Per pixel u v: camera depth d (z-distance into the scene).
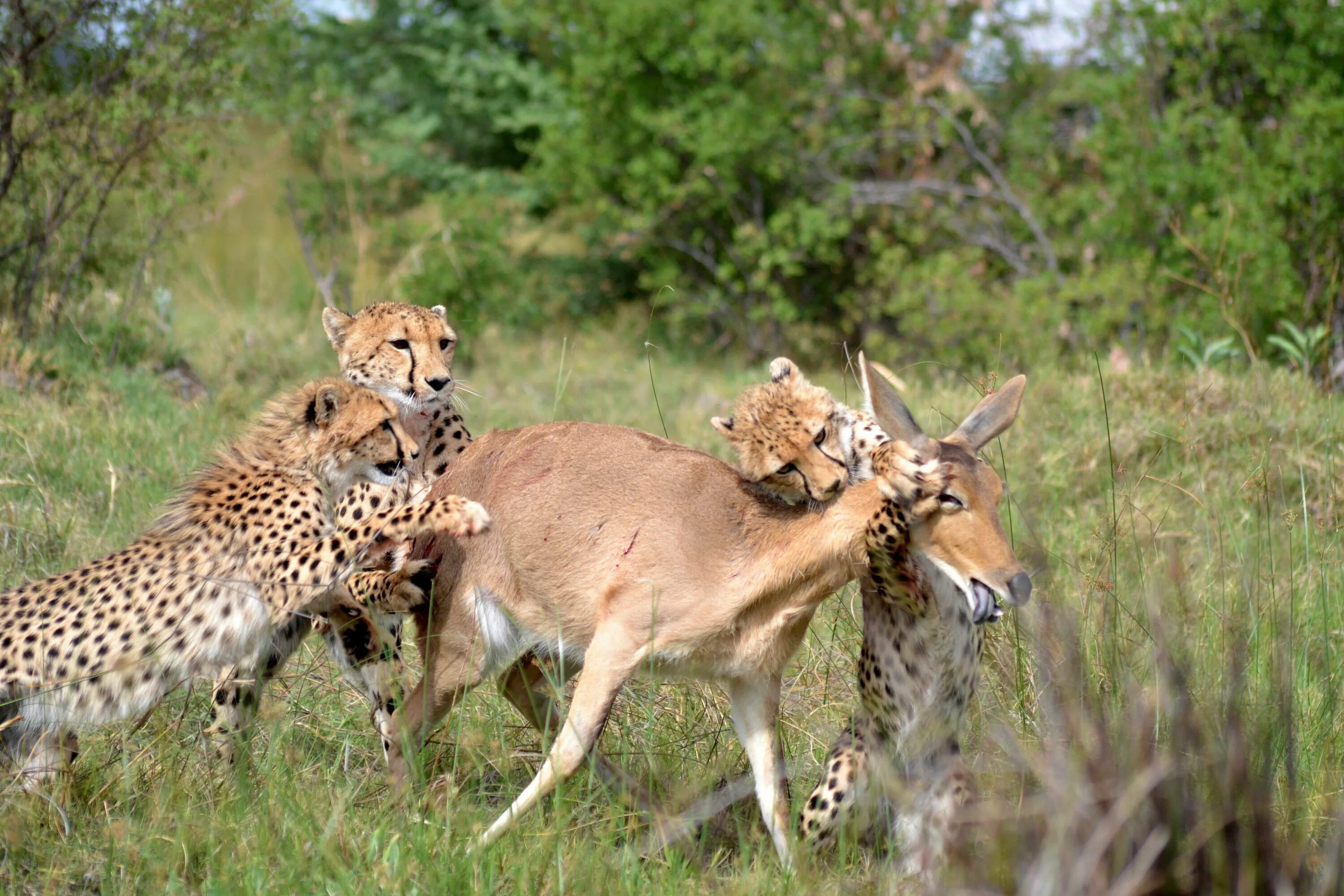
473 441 9.52
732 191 25.38
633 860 7.09
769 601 7.77
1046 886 5.44
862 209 24.94
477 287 24.81
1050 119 25.11
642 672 8.13
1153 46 21.52
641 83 25.70
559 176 26.53
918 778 7.77
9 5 16.84
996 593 7.20
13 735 8.00
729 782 8.06
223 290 26.77
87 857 7.16
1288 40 20.95
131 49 17.50
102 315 18.77
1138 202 21.11
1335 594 10.16
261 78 21.67
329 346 21.50
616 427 8.59
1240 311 18.80
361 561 8.41
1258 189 19.53
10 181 17.23
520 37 29.31
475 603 8.51
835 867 7.61
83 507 12.13
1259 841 5.78
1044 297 21.12
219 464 9.03
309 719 8.70
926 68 25.12
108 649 8.01
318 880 6.69
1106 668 7.22
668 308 26.84
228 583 8.30
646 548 7.89
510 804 7.71
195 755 8.05
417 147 28.92
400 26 30.12
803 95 25.36
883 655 7.78
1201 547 11.01
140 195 18.22
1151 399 15.13
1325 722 8.10
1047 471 12.94
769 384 8.77
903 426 7.46
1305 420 14.20
